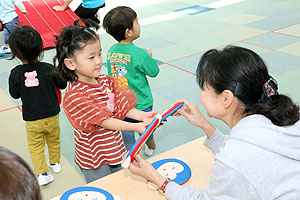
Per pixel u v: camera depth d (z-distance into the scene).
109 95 1.66
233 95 1.01
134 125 1.52
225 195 0.97
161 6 7.24
